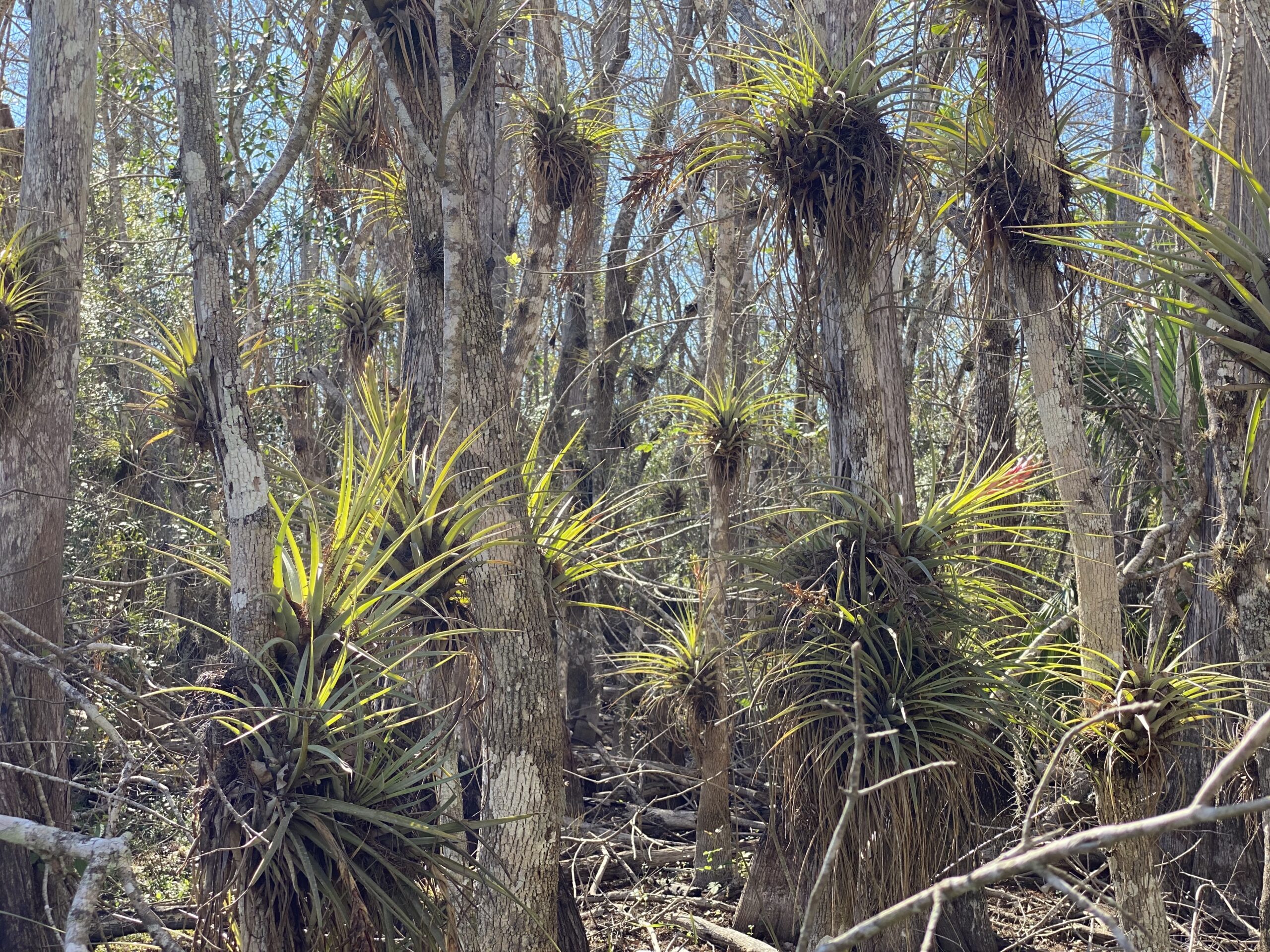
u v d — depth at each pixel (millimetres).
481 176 5820
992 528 4113
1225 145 3727
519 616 3986
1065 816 4973
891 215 4203
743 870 6691
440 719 3973
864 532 3939
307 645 3084
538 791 3963
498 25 4621
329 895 2711
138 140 11664
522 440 6453
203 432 5062
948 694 3725
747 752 8594
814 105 4004
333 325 9141
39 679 4871
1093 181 2711
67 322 5117
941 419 10133
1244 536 3711
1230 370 3641
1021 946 5414
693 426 7000
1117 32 4277
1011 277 4152
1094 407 6316
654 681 6844
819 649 3816
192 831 2998
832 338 4391
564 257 10414
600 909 6242
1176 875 5734
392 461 3965
